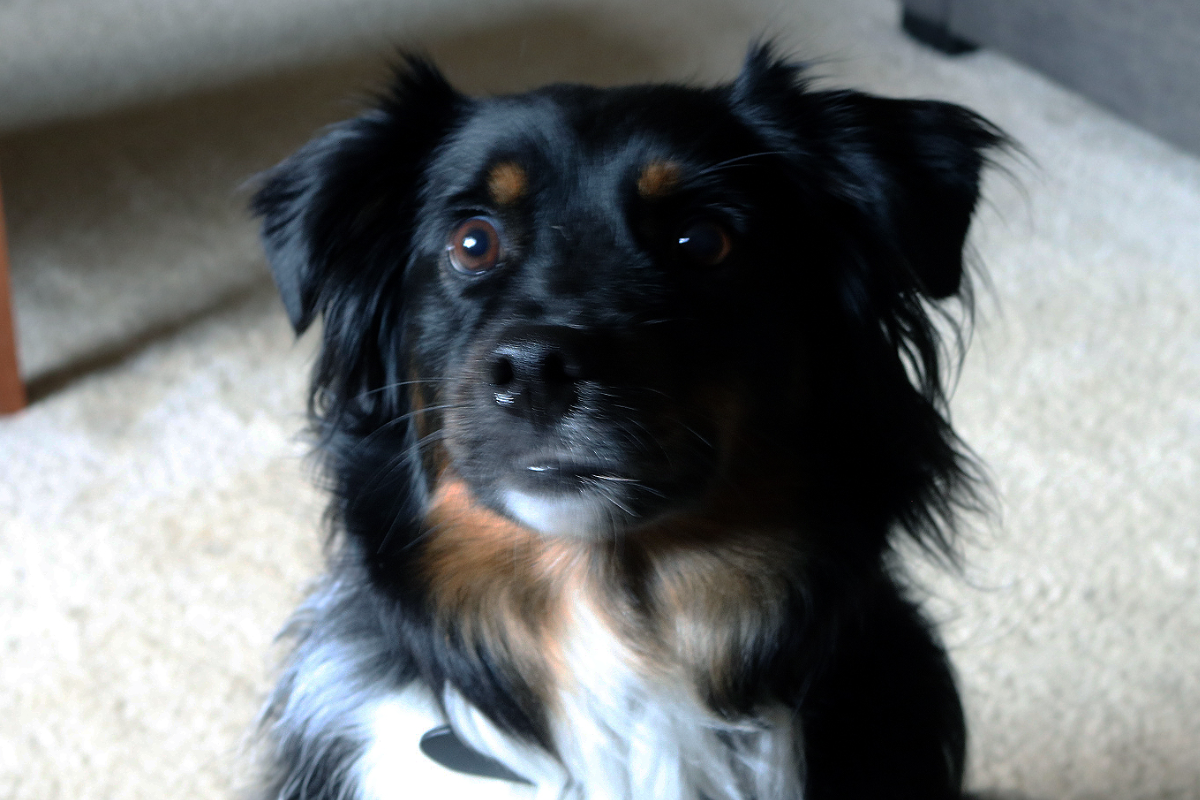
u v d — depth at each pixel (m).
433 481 0.70
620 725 0.71
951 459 0.73
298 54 1.56
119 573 0.91
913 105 0.70
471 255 0.69
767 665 0.71
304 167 0.71
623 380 0.65
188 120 1.41
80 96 1.46
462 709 0.71
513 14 1.64
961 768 0.74
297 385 1.02
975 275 1.10
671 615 0.71
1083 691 0.85
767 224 0.69
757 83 0.70
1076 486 0.94
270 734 0.75
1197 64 1.19
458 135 0.70
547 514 0.67
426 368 0.69
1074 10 1.30
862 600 0.71
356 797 0.71
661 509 0.67
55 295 1.12
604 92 0.69
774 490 0.69
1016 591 0.89
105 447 0.98
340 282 0.72
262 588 0.90
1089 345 1.04
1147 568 0.90
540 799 0.71
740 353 0.68
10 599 0.89
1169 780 0.82
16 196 1.26
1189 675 0.86
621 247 0.67
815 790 0.70
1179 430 0.97
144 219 1.23
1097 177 1.26
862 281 0.70
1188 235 1.18
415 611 0.71
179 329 1.09
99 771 0.82
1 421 0.99
